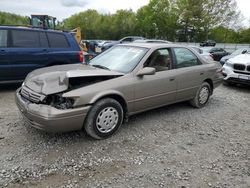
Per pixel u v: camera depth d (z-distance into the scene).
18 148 3.79
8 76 6.74
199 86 5.88
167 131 4.67
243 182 3.27
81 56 7.79
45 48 7.16
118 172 3.34
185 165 3.58
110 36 58.19
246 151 4.08
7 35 6.67
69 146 3.91
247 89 8.72
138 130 4.62
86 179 3.16
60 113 3.59
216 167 3.57
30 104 3.79
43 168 3.33
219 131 4.82
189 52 5.72
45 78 4.11
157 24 53.66
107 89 4.06
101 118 4.07
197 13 50.44
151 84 4.71
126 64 4.68
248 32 52.44
